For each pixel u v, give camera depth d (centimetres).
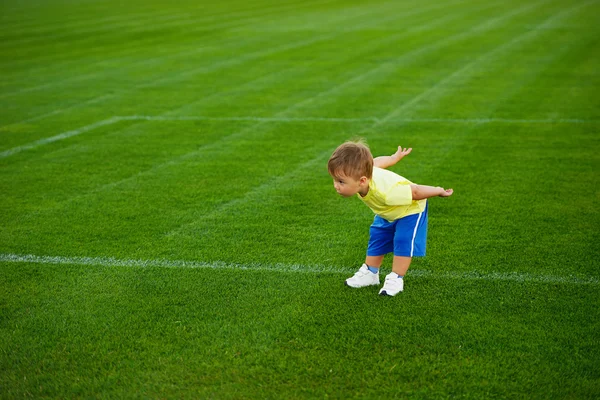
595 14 1838
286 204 518
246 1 2630
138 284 382
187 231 465
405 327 327
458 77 1057
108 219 491
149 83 1075
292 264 406
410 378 285
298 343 314
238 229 467
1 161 657
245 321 337
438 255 413
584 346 308
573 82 985
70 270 402
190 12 2255
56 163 648
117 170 621
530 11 1983
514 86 976
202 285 379
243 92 986
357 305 351
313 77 1091
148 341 320
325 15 2062
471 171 593
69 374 295
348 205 514
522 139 698
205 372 294
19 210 514
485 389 277
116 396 279
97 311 350
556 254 411
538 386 279
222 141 721
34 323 338
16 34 1745
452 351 305
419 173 592
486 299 354
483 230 453
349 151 324
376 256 367
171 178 593
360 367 294
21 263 413
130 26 1880
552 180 559
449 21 1817
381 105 882
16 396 280
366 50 1355
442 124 775
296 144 704
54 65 1273
